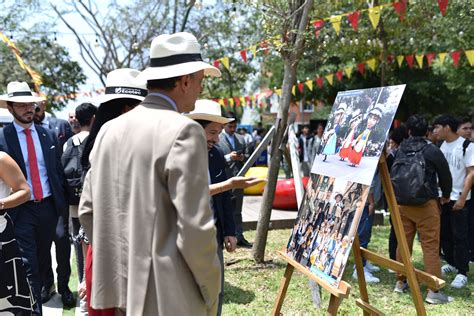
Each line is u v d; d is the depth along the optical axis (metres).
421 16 8.91
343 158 3.04
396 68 14.96
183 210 1.59
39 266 3.89
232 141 6.36
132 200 1.70
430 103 16.23
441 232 5.30
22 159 3.73
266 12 5.30
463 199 4.68
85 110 4.08
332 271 2.74
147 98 1.88
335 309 2.66
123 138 1.78
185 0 16.47
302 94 16.56
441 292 4.60
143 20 18.27
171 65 1.85
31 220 3.70
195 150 1.65
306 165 14.15
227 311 4.00
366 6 8.77
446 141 5.09
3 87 15.71
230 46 16.20
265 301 4.25
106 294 1.79
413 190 4.09
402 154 4.29
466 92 16.08
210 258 1.67
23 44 17.05
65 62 19.38
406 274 2.73
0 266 2.85
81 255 4.14
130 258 1.68
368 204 4.88
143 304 1.65
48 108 19.00
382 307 4.15
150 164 1.68
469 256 5.04
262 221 5.43
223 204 3.14
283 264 5.41
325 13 7.59
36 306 3.51
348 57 12.05
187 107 1.96
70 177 3.98
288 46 5.23
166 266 1.64
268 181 5.42
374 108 2.85
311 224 3.23
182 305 1.65
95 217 1.81
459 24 8.45
